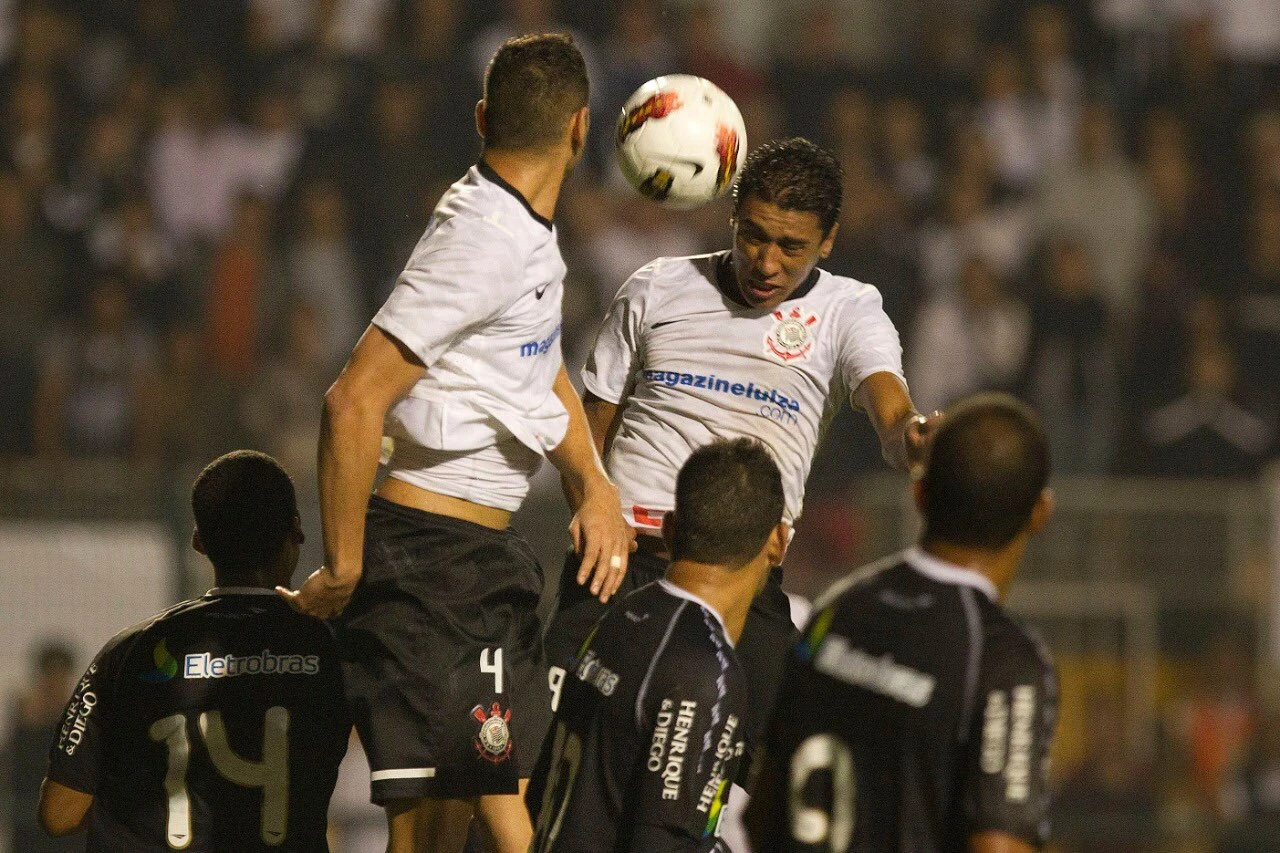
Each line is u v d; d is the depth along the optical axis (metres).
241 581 13.59
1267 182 45.28
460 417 12.81
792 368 14.41
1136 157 45.38
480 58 43.62
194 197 41.25
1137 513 34.69
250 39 43.19
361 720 13.12
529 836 13.26
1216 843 33.31
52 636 32.62
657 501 14.46
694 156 14.15
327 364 39.72
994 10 46.81
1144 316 42.12
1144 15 46.75
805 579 35.75
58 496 33.06
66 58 42.72
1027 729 10.37
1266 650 34.66
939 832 10.46
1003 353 41.34
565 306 38.81
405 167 41.75
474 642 13.14
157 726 13.16
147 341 39.66
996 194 44.06
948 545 10.88
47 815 13.33
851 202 42.38
